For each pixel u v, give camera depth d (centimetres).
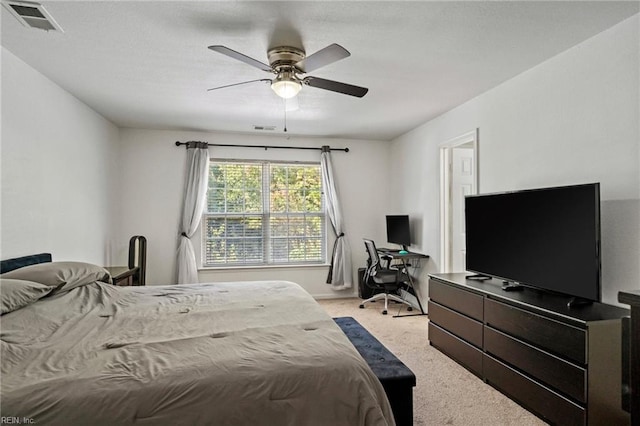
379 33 238
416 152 499
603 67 239
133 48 258
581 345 198
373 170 579
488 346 272
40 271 231
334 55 221
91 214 402
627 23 224
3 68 255
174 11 211
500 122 334
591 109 247
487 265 313
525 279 272
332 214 555
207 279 521
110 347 167
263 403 139
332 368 152
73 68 292
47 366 146
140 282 443
